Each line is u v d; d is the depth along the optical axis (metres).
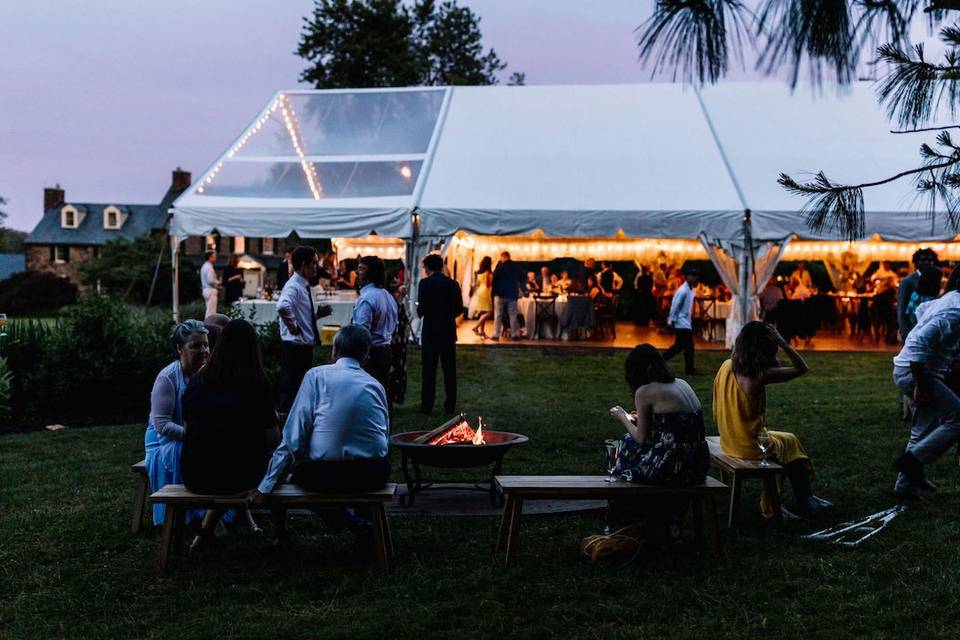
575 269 22.12
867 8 2.10
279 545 4.81
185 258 38.66
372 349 8.17
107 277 38.09
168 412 5.19
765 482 5.44
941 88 2.94
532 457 7.41
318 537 5.21
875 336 17.64
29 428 9.24
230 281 17.88
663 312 19.14
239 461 4.62
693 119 18.38
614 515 4.90
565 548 4.98
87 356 9.94
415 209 15.56
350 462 4.61
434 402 10.17
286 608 4.11
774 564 4.62
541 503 5.87
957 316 5.67
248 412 4.64
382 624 3.84
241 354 4.67
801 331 16.78
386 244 22.39
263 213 15.91
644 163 16.80
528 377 12.41
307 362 7.86
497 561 4.75
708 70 2.08
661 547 4.88
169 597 4.25
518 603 4.12
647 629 3.78
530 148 17.59
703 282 22.30
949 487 6.20
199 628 3.84
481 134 18.25
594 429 8.56
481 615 3.98
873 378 12.27
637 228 15.33
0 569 4.67
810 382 11.92
